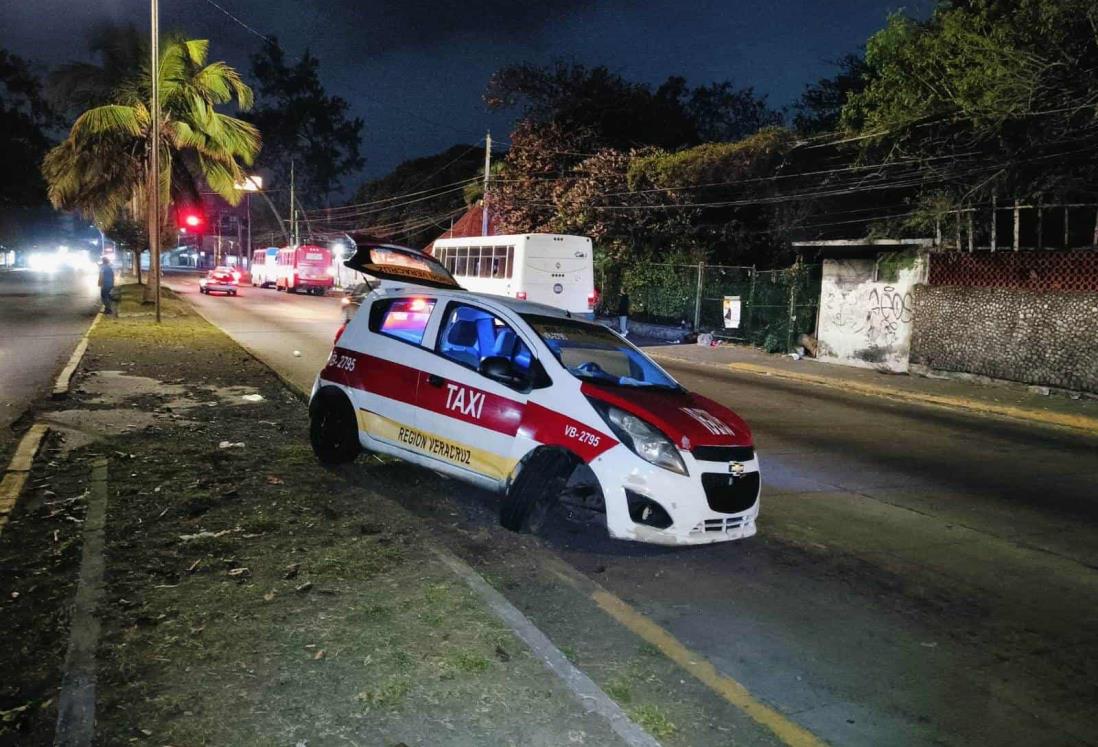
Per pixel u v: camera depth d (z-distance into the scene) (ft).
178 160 94.12
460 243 85.51
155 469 22.67
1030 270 51.21
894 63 59.52
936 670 13.62
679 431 17.28
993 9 51.49
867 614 15.90
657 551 18.80
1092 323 47.16
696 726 11.32
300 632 13.01
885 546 20.24
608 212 96.89
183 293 138.00
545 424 18.12
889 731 11.62
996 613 16.26
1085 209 52.16
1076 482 28.32
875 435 36.01
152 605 13.78
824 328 65.82
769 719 11.62
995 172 53.21
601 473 17.12
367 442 22.57
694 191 88.12
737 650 14.02
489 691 11.54
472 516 20.13
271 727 10.39
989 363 53.01
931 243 57.67
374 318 23.57
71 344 54.60
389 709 10.95
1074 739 11.66
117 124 84.43
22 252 324.60
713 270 82.48
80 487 20.74
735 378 56.34
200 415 31.12
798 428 36.78
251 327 73.77
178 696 11.00
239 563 15.88
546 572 16.76
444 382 20.49
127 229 111.45
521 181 111.55
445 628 13.35
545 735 10.61
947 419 42.22
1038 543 21.08
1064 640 15.08
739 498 17.72
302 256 143.13
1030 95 47.85
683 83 132.16
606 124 113.19
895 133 60.44
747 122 135.74
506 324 20.21
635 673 12.74
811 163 77.51
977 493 26.17
